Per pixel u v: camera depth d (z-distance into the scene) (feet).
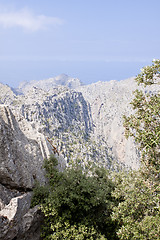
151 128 42.22
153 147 42.78
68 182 68.28
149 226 42.14
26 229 55.52
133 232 44.50
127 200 48.80
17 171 62.23
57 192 65.05
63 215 62.28
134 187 50.60
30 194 64.23
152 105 44.57
